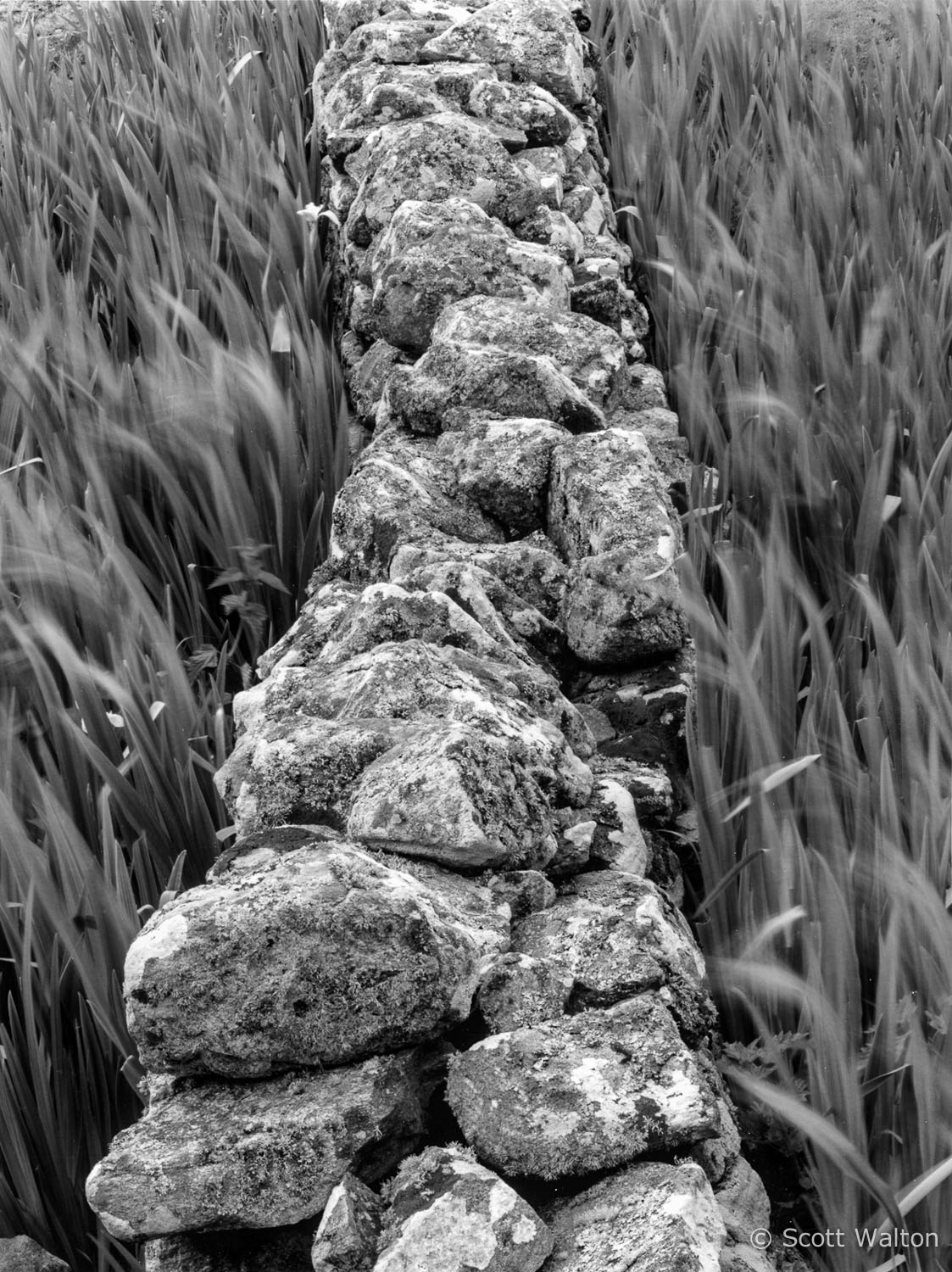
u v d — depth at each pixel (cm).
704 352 302
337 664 182
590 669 207
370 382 282
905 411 273
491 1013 132
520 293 273
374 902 123
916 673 178
